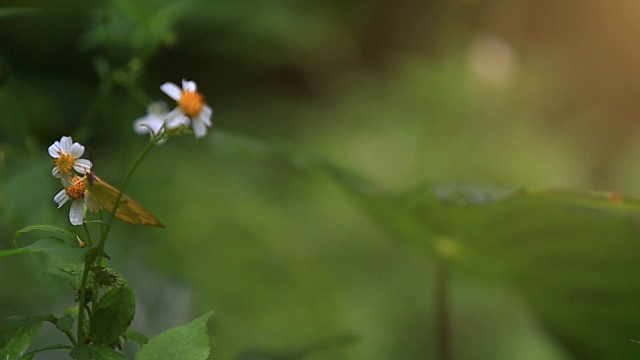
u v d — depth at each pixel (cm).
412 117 263
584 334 143
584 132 303
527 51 323
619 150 301
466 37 292
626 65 327
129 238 123
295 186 225
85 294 90
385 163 248
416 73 275
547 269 127
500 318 207
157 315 116
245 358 115
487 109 268
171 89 93
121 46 133
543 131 281
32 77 226
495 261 128
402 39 338
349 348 186
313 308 188
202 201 188
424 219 122
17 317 90
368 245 217
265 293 182
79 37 233
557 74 309
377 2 332
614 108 327
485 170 253
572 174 262
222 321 161
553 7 328
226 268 181
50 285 117
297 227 209
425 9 334
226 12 238
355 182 122
